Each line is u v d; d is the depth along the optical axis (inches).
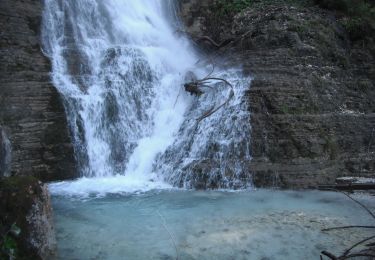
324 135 424.2
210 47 623.2
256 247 253.8
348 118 458.0
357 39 555.5
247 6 653.9
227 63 528.1
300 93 439.2
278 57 491.8
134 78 508.7
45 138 412.2
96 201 349.4
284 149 406.9
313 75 477.4
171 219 302.8
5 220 221.3
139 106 495.2
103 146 452.8
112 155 455.5
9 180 236.5
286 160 402.9
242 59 518.3
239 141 419.8
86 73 490.0
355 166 423.5
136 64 516.1
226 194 370.6
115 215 312.7
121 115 475.5
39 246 227.8
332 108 466.9
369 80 518.0
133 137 476.4
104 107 463.5
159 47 613.0
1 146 294.7
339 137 440.5
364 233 272.8
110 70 498.6
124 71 503.2
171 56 580.7
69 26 522.3
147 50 547.2
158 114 493.0
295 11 571.5
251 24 580.4
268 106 428.1
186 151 438.0
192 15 682.8
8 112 393.7
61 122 425.1
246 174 394.6
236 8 648.4
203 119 448.1
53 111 423.5
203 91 481.4
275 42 516.7
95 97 460.8
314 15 562.6
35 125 406.9
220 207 330.6
